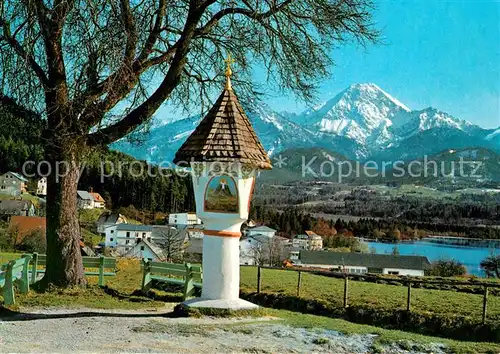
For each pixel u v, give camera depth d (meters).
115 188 122.12
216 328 10.86
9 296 13.16
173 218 105.75
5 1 14.97
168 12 17.44
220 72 19.14
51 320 11.45
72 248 16.09
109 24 14.21
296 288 18.97
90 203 116.81
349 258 64.44
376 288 19.56
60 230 15.95
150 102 16.14
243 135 12.50
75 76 14.72
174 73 16.17
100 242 100.69
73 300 14.24
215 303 12.27
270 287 19.31
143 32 15.72
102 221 107.31
